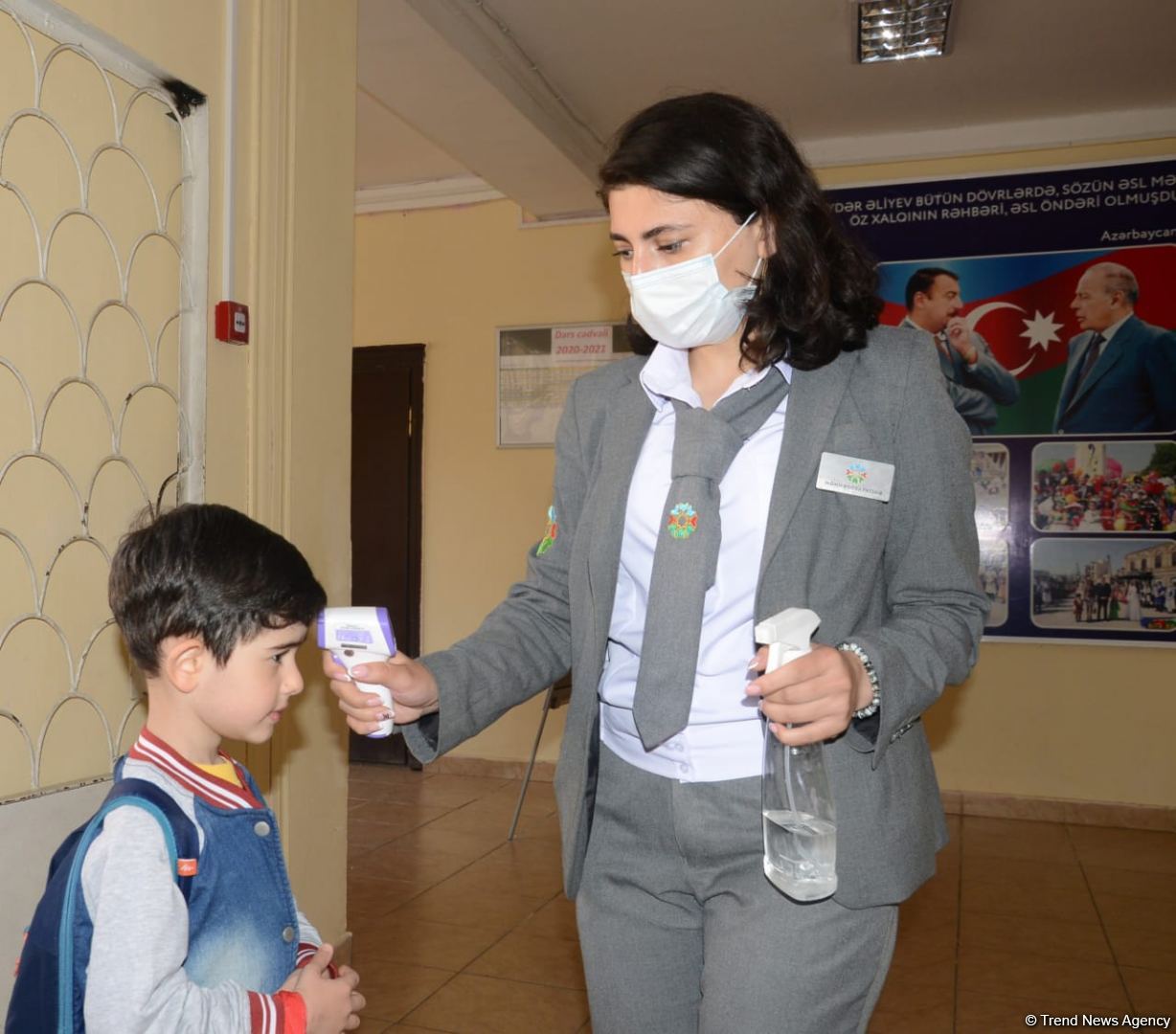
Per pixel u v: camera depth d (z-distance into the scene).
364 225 5.79
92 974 0.93
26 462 1.69
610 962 1.23
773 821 1.05
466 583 5.61
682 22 3.78
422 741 1.25
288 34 2.50
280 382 2.47
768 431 1.17
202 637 1.06
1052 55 4.08
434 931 3.26
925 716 4.88
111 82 1.89
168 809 1.01
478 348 5.59
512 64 3.93
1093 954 3.12
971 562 1.15
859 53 3.95
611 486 1.24
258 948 1.08
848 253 1.20
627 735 1.21
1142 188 4.62
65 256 1.77
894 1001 2.78
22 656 1.68
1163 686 4.59
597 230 5.41
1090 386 4.68
